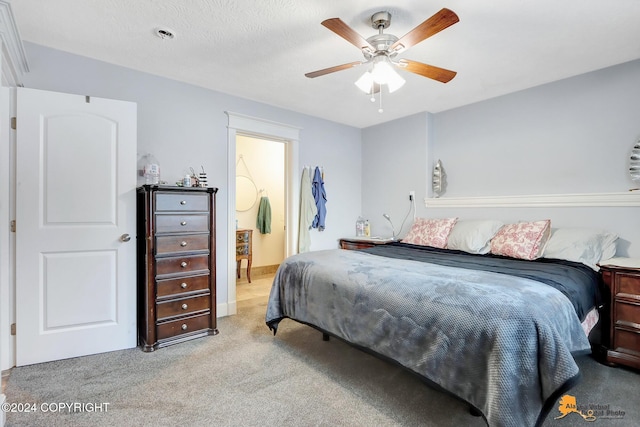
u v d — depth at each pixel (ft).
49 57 7.59
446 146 12.27
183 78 9.37
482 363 4.34
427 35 5.41
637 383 6.25
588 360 7.23
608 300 7.01
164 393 5.92
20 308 6.81
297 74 9.05
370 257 8.19
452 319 4.74
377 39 6.24
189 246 8.39
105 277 7.61
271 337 8.68
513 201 10.24
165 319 8.00
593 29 6.67
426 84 9.73
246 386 6.20
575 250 8.04
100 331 7.57
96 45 7.50
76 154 7.28
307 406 5.57
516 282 5.43
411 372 5.18
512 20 6.35
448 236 10.68
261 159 17.15
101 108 7.52
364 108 12.09
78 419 5.16
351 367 7.00
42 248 6.99
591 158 8.88
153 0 5.83
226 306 10.52
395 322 5.46
